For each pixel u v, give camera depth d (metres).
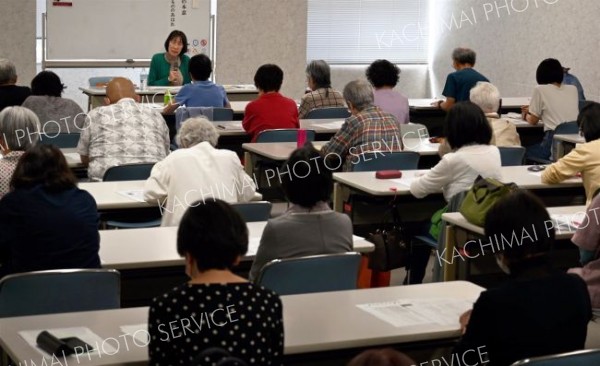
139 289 3.79
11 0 10.11
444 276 4.43
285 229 3.32
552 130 7.79
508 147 5.95
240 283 2.41
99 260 3.47
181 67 9.07
